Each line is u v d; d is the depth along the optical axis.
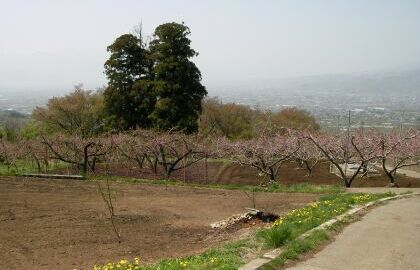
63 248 11.08
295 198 19.09
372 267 7.84
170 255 10.49
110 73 40.94
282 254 8.26
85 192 19.88
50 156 30.41
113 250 10.97
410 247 9.24
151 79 40.91
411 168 38.38
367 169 31.75
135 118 40.22
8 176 24.62
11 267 9.61
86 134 42.19
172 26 40.34
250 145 30.47
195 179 29.89
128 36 40.91
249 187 23.12
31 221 13.86
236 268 7.46
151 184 23.39
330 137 31.20
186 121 39.03
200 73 41.78
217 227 13.46
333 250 8.93
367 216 12.77
